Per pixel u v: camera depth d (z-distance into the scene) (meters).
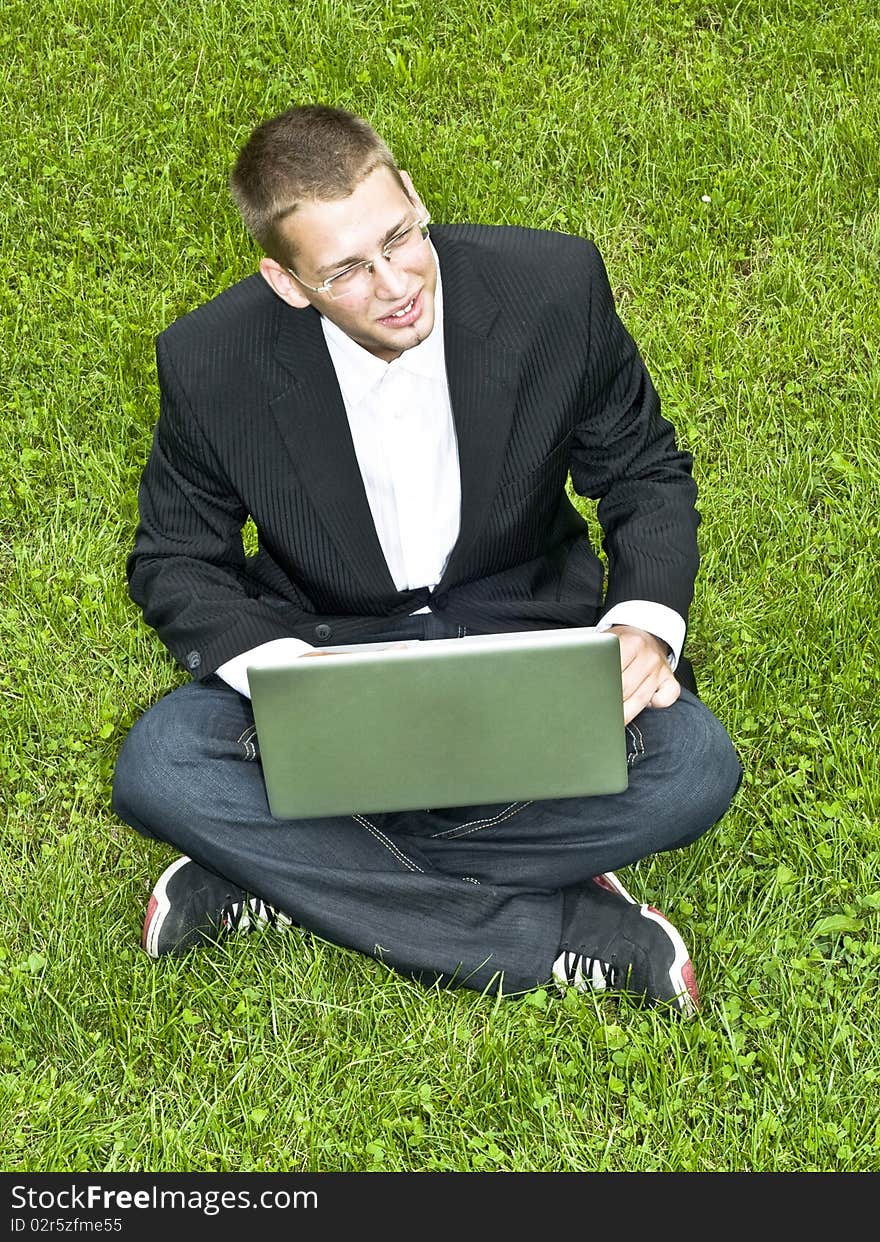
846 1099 2.99
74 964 3.31
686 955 3.13
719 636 3.94
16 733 3.85
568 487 4.27
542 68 5.48
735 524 4.16
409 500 3.08
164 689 3.93
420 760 2.78
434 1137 3.00
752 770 3.66
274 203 2.68
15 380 4.65
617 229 5.01
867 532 4.09
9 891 3.52
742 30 5.61
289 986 3.25
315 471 3.02
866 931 3.33
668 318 4.69
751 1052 3.12
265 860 3.03
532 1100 3.02
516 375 2.99
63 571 4.19
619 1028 3.09
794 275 4.78
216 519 3.17
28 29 5.77
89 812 3.69
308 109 2.73
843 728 3.67
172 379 3.06
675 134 5.23
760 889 3.42
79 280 4.93
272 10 5.79
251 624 3.06
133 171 5.29
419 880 3.05
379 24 5.70
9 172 5.29
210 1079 3.12
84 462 4.42
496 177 5.12
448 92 5.48
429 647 2.64
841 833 3.44
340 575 3.11
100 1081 3.13
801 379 4.55
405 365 2.94
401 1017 3.19
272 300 3.05
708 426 4.43
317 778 2.81
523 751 2.76
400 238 2.70
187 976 3.27
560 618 3.20
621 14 5.64
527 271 3.04
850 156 5.13
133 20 5.74
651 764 3.04
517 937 3.11
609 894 3.24
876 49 5.45
